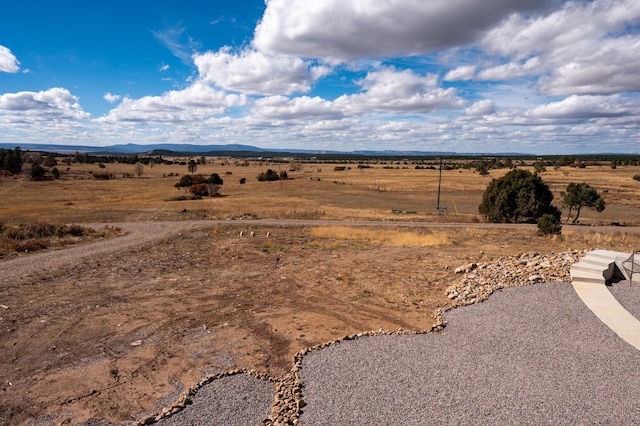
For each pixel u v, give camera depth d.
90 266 16.92
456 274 13.41
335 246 20.64
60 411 6.30
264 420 5.68
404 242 21.83
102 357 8.14
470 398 6.02
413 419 5.56
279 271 15.29
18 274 15.42
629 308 9.37
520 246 19.20
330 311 10.57
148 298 12.08
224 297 12.05
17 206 50.09
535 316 9.07
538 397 6.00
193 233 28.00
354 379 6.74
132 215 40.78
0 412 6.28
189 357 8.09
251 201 57.44
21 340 8.98
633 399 5.89
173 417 5.88
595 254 12.65
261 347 8.46
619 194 64.56
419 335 8.61
